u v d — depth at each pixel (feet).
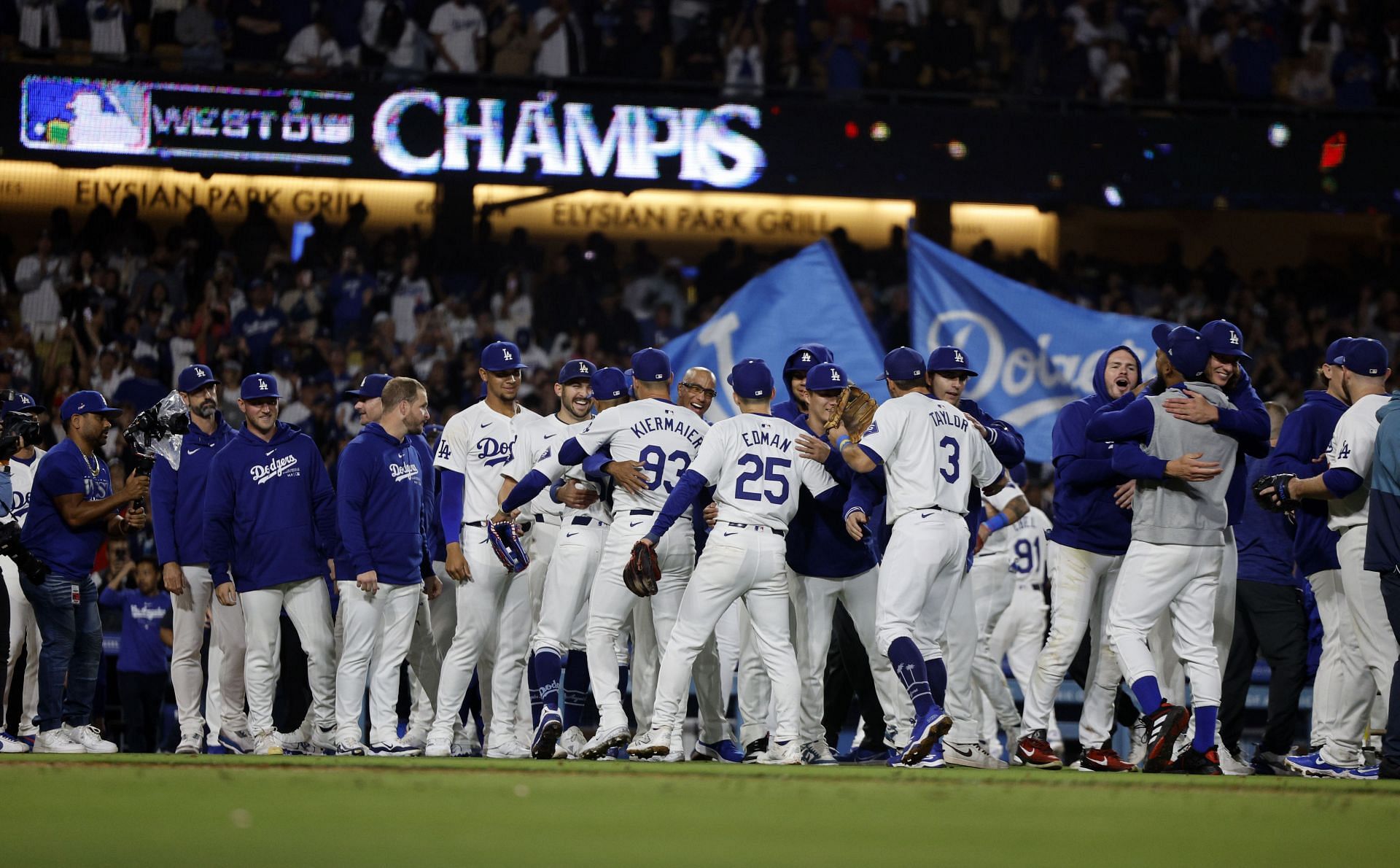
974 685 119.65
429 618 113.09
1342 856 48.57
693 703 144.46
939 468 89.51
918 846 49.75
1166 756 87.25
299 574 103.65
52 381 213.25
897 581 88.48
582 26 240.73
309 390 209.15
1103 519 98.37
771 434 92.38
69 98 205.36
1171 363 92.84
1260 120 229.66
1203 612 91.04
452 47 232.53
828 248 140.56
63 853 46.24
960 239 266.36
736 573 91.04
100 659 112.68
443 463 105.19
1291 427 100.53
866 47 244.42
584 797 64.08
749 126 222.48
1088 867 45.39
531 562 110.42
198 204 243.81
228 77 209.97
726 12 248.93
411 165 215.31
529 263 241.96
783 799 63.87
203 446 110.63
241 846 47.98
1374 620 93.86
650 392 96.58
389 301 229.04
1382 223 277.44
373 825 53.72
